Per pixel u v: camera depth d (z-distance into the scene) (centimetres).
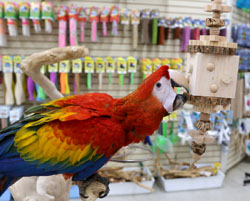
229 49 83
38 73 102
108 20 233
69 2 235
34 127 75
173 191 249
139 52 255
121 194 240
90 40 243
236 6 284
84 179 85
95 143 72
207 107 87
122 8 236
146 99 70
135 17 232
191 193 246
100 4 242
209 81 84
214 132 245
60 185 101
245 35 265
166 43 259
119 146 76
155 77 70
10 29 213
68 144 72
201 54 82
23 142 73
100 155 74
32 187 95
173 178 250
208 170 259
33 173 74
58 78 241
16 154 73
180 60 246
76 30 227
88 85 235
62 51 93
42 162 73
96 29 229
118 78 255
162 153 276
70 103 83
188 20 241
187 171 252
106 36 246
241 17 307
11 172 73
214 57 83
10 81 219
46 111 83
